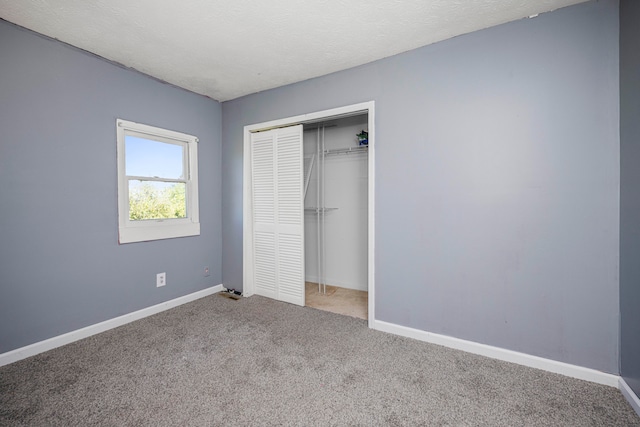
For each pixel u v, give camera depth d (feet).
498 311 6.15
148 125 8.37
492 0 5.21
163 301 8.89
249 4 5.28
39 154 6.29
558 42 5.49
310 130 12.27
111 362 5.94
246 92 9.80
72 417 4.39
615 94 5.08
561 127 5.50
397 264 7.29
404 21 5.85
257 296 10.27
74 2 5.21
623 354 4.97
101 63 7.30
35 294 6.26
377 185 7.51
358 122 11.13
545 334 5.73
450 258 6.64
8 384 5.18
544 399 4.82
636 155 4.54
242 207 10.31
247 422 4.30
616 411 4.53
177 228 9.22
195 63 7.66
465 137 6.40
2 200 5.80
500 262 6.11
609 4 5.09
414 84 6.97
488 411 4.54
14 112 5.93
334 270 11.87
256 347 6.60
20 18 5.70
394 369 5.72
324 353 6.34
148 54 7.18
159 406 4.64
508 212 6.00
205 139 10.16
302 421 4.33
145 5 5.30
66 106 6.69
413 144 7.01
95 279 7.27
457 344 6.57
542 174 5.68
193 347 6.59
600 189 5.22
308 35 6.34
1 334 5.82
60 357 6.12
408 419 4.38
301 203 9.18
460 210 6.49
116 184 7.67
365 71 7.65
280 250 9.70
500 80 6.01
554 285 5.63
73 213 6.84
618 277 5.12
